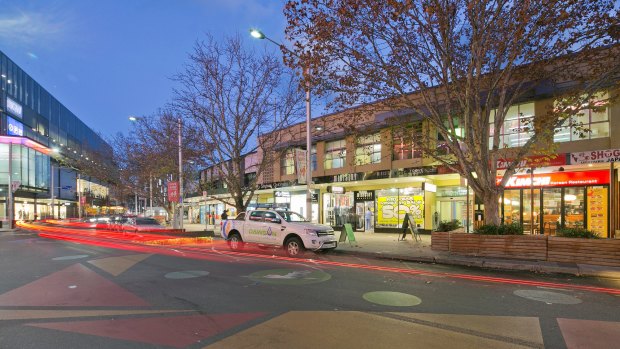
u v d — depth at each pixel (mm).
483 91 16312
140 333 5051
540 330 5191
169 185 23141
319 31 11297
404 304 6512
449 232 13297
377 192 22172
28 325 5414
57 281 8555
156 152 26500
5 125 53219
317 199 25531
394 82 11977
